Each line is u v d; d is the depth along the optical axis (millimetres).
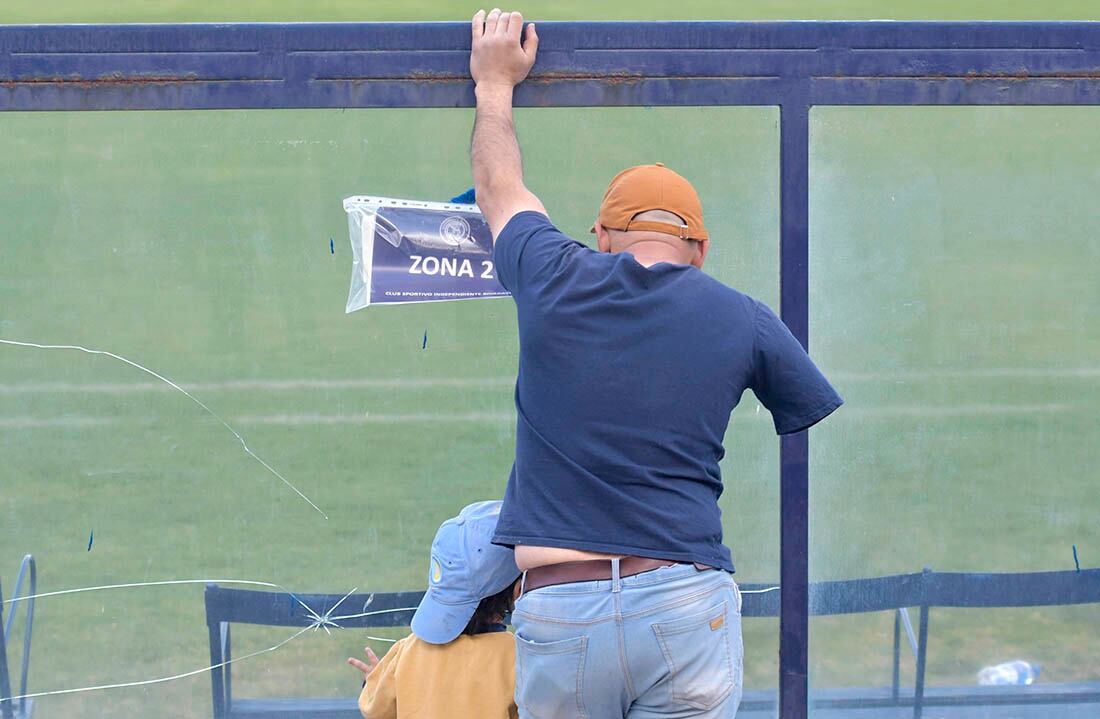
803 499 8805
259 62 8250
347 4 60438
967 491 9195
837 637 9242
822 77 8461
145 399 8758
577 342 6996
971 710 9250
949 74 8484
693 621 6887
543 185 8805
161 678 8906
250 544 8898
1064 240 9070
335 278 8750
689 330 7035
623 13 58844
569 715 7168
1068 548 9211
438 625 8281
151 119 8539
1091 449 9180
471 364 8867
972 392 9141
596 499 6906
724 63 8398
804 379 7211
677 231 7512
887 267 9055
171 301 8703
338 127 8617
